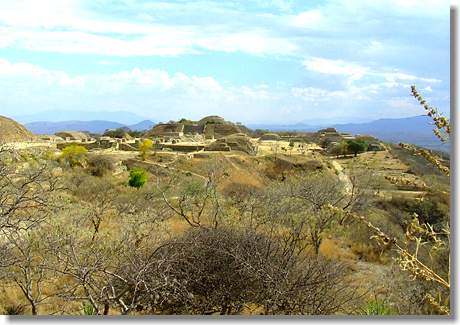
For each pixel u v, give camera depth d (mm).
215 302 7461
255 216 13484
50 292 8180
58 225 8508
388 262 13016
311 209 13547
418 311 6473
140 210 16219
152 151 52625
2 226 7141
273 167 43031
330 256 13008
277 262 7684
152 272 6312
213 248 7570
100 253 7125
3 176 7238
